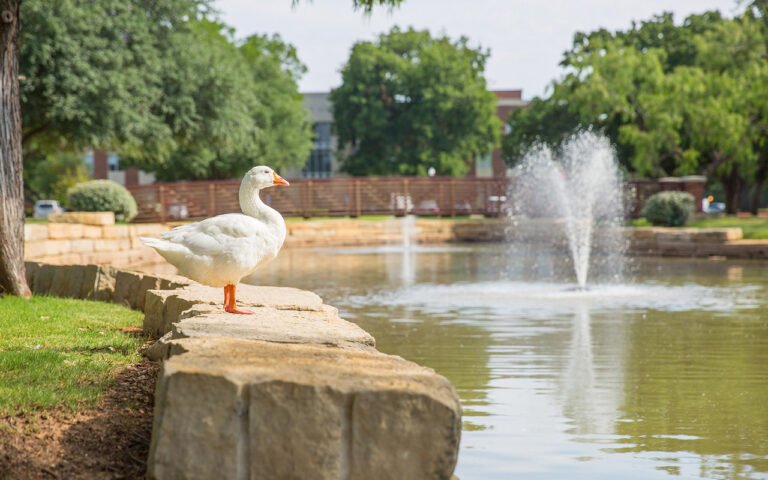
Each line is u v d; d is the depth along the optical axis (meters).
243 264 7.43
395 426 4.35
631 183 40.72
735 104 39.22
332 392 4.38
